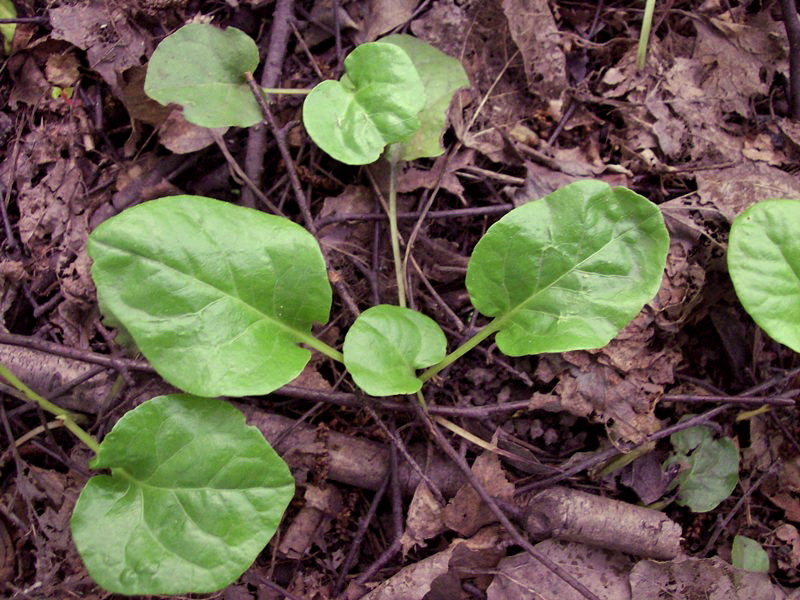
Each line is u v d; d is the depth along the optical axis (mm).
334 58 207
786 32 197
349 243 195
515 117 202
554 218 163
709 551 189
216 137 193
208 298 156
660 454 188
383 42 181
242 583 182
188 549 155
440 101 192
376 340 163
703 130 198
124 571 153
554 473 182
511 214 163
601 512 177
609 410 181
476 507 177
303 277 162
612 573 180
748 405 190
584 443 188
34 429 181
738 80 202
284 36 202
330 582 184
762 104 204
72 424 176
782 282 163
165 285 153
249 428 158
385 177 196
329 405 189
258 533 156
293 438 183
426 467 182
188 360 154
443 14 205
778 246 164
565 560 180
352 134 176
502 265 166
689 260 187
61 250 194
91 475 180
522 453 182
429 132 190
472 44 204
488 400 191
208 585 154
